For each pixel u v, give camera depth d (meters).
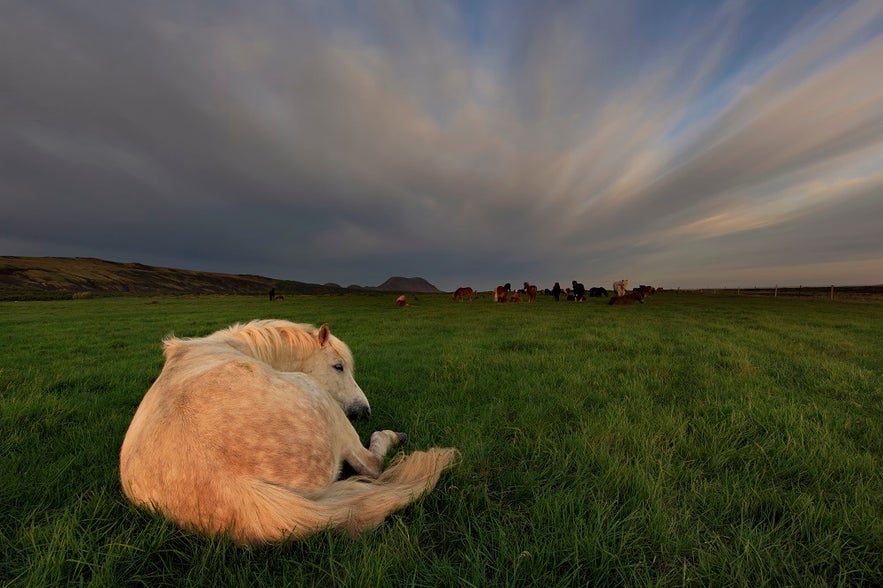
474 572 1.83
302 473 2.18
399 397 5.22
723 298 38.09
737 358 7.14
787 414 4.02
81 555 1.95
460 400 4.89
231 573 1.83
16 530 2.23
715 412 4.20
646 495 2.53
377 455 3.05
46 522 2.31
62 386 5.88
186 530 2.07
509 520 2.38
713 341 9.48
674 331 11.79
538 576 1.86
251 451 2.08
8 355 8.70
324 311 23.31
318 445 2.31
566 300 35.78
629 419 4.03
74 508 2.38
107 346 10.14
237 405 2.22
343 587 1.77
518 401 4.74
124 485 2.37
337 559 1.95
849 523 2.19
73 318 19.58
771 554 2.02
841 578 1.88
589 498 2.53
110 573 1.84
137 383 5.92
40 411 4.27
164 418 2.24
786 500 2.46
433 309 24.38
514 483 2.79
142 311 25.09
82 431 3.79
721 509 2.45
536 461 3.14
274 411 2.26
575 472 2.91
